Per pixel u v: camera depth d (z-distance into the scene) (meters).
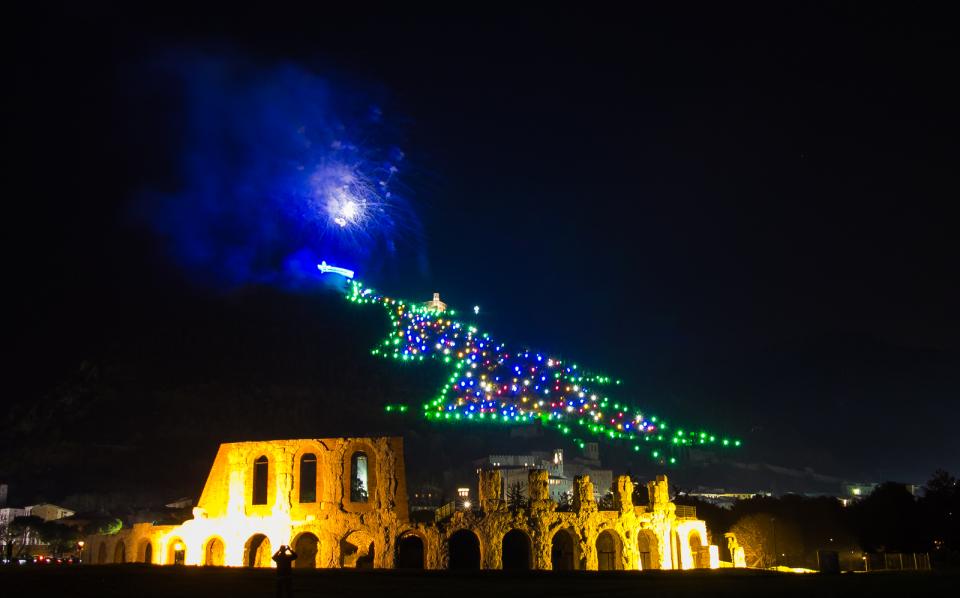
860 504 97.12
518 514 64.00
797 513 96.38
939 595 32.12
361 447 64.94
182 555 67.81
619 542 66.56
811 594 32.94
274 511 63.69
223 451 66.62
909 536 90.31
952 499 92.62
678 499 96.31
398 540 62.22
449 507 66.44
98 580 41.22
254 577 42.53
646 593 34.91
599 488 138.88
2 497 120.69
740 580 40.69
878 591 33.38
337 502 63.44
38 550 98.44
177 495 121.06
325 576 43.81
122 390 153.62
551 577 43.97
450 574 44.94
